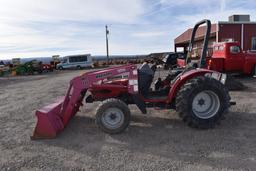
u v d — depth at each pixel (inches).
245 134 179.2
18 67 1082.7
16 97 387.5
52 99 352.2
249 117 219.1
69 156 153.1
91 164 141.2
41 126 183.8
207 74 206.2
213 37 845.2
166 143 167.5
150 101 199.5
